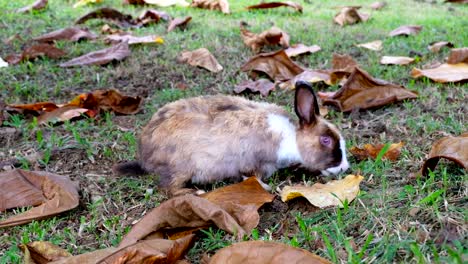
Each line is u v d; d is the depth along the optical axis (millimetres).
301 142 1493
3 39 2207
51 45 2088
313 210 1374
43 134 1669
